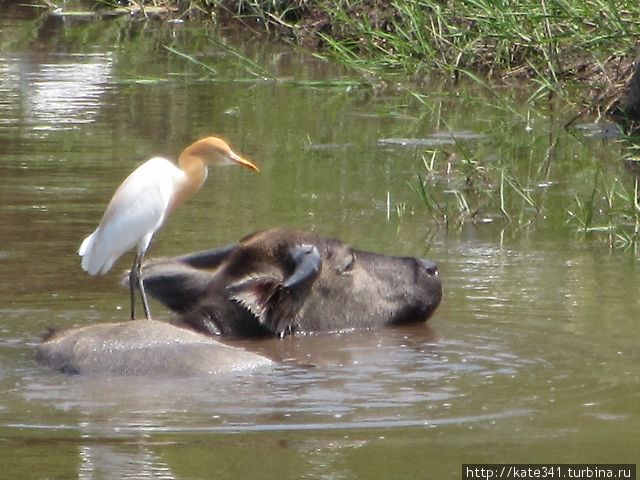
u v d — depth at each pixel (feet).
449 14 182.70
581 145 139.54
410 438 61.62
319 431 62.59
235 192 116.98
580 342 77.30
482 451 60.18
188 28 222.69
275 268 82.74
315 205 112.68
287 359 75.51
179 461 58.65
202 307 82.43
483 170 124.57
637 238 104.12
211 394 67.82
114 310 83.25
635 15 162.30
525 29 174.91
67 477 56.54
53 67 182.09
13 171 121.08
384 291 84.84
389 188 119.75
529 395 68.08
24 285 87.56
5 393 67.51
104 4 242.78
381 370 73.00
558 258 97.66
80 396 67.31
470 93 169.68
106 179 118.52
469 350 76.33
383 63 183.32
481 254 98.58
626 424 63.82
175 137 138.51
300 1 214.48
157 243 97.91
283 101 163.43
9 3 249.34
